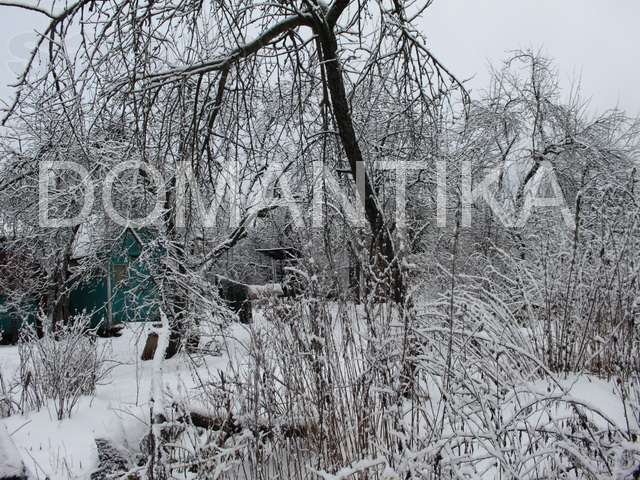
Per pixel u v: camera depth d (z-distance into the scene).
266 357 3.47
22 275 11.36
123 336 11.91
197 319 7.89
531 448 2.79
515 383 3.51
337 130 6.06
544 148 14.94
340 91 5.43
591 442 2.71
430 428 2.88
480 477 2.50
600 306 4.15
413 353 3.18
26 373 5.52
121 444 3.88
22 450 4.15
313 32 5.81
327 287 3.39
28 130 8.53
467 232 10.30
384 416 2.94
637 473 2.45
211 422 3.45
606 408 3.32
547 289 4.38
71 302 13.99
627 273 4.11
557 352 4.16
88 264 10.32
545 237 5.07
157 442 2.77
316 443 3.18
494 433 2.63
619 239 4.40
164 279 8.09
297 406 3.36
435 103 6.21
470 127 12.90
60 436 4.43
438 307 4.57
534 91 15.56
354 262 3.64
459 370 3.25
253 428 3.21
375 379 3.04
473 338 3.65
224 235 10.09
